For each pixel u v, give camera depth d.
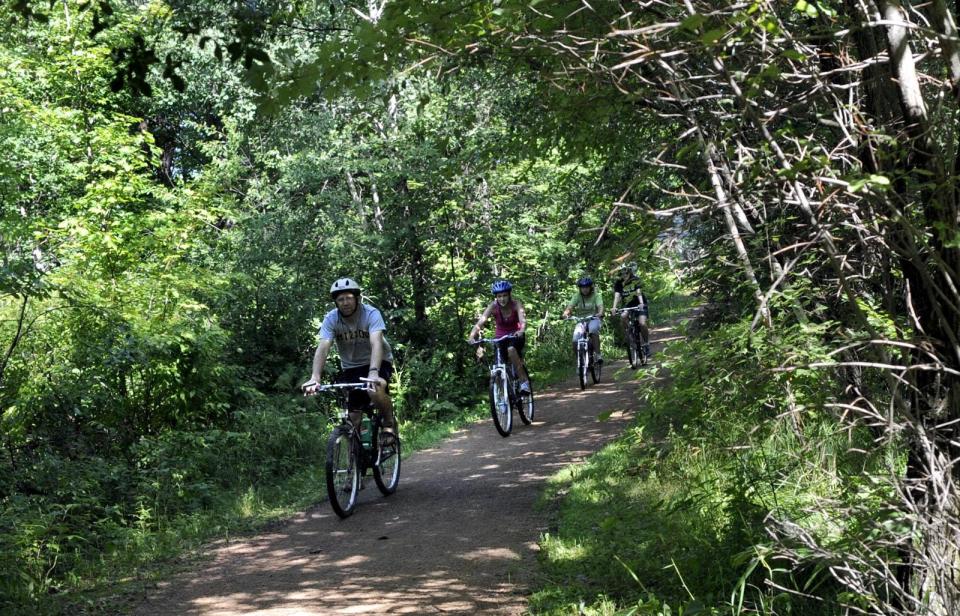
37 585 6.07
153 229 13.25
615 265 3.99
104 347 10.05
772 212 4.50
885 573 3.39
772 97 3.72
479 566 6.04
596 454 9.51
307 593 5.72
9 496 7.89
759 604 4.23
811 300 4.41
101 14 3.91
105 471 8.95
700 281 4.68
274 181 17.81
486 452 11.15
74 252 12.78
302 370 14.98
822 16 3.48
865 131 3.25
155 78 21.39
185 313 11.87
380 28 3.97
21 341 10.02
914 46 3.84
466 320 17.61
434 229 16.52
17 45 17.95
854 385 3.94
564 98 4.00
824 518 3.71
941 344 3.39
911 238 3.27
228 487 9.98
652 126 5.03
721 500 5.75
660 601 4.70
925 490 3.33
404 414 15.20
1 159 15.20
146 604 5.73
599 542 6.08
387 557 6.49
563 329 21.38
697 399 4.28
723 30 2.82
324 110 16.06
